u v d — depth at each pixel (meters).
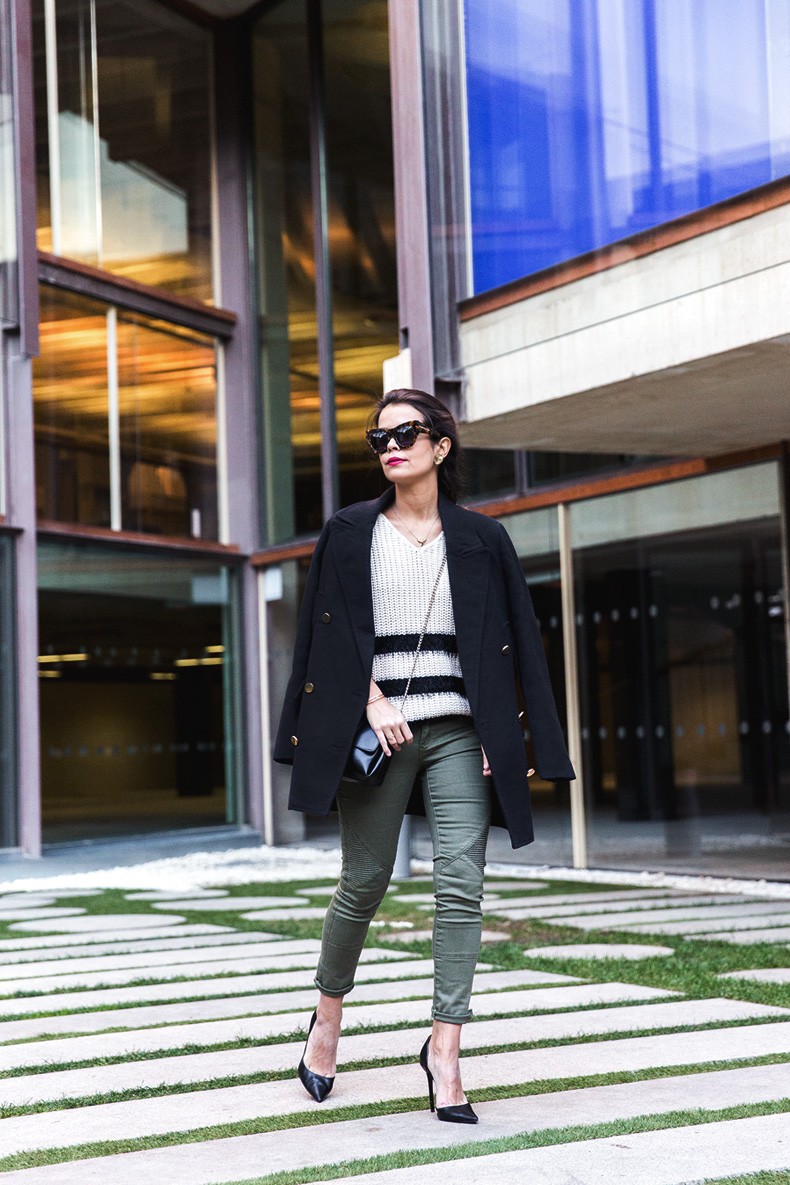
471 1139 2.91
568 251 6.96
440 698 3.21
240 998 4.91
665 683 9.74
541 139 7.15
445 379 7.79
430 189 8.00
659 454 9.09
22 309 10.30
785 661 8.84
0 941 6.76
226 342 14.13
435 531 3.34
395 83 8.23
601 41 6.74
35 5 12.39
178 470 13.47
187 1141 2.98
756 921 6.83
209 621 13.60
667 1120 3.03
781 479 8.78
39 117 12.35
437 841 3.21
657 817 9.80
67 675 12.12
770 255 5.80
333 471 13.07
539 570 10.77
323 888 9.37
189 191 13.96
